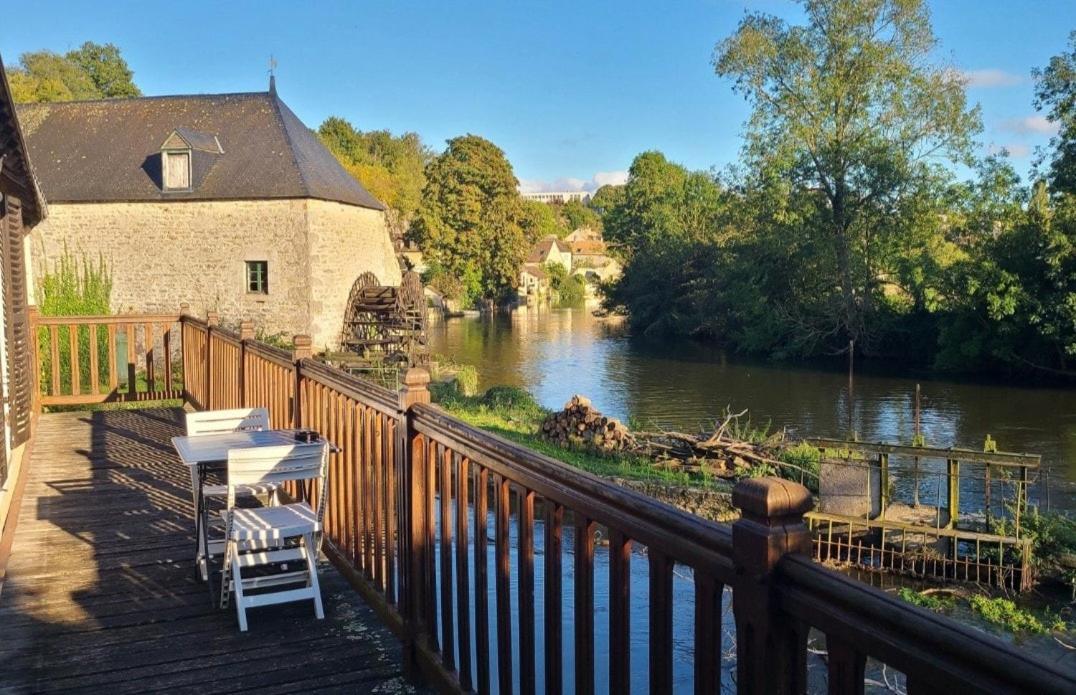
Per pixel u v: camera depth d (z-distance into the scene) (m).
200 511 4.56
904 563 9.26
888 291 32.66
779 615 1.54
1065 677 1.04
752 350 32.94
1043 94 25.78
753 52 30.78
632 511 1.99
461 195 55.91
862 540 9.62
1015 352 26.25
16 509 5.87
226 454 4.30
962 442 16.56
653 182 56.84
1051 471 13.95
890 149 30.00
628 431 14.28
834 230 30.77
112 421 9.07
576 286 75.81
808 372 27.50
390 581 3.87
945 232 30.14
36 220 10.29
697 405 21.00
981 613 8.02
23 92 42.38
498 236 57.34
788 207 31.58
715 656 1.74
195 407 9.41
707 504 10.68
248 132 28.97
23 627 3.96
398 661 3.62
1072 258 24.67
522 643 2.62
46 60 49.47
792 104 31.30
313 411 5.14
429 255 56.28
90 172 28.00
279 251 27.33
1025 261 25.70
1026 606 8.26
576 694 2.29
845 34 29.95
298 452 4.06
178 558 4.91
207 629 3.94
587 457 13.23
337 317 28.52
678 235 45.19
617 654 2.08
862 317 30.64
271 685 3.40
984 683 1.14
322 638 3.85
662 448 13.37
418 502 3.40
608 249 60.88
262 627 3.96
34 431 8.46
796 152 31.36
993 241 27.12
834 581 1.41
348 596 4.33
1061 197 25.22
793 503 1.55
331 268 28.20
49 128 29.50
